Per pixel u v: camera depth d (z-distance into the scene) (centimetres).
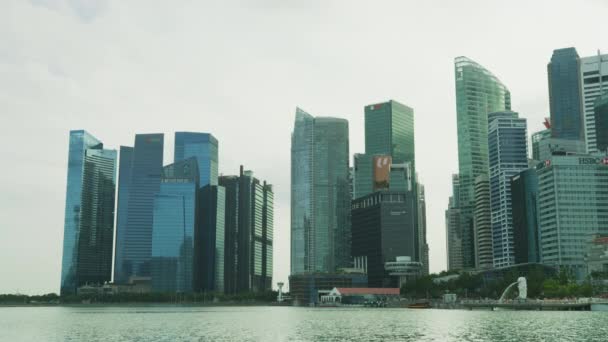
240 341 16250
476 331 17950
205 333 19425
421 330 19062
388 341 15412
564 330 17538
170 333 19600
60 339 17788
